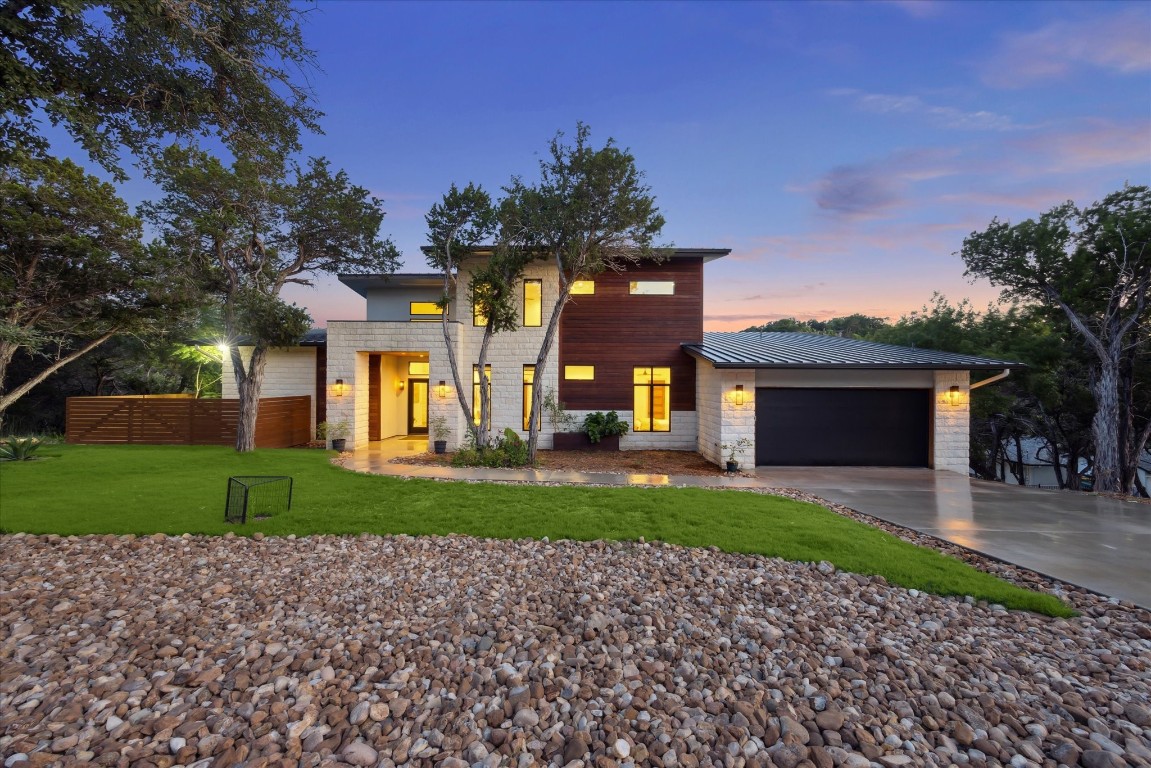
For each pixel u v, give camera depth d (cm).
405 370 1845
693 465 1224
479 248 1357
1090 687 285
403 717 252
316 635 342
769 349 1349
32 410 1923
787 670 301
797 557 511
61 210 898
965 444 1193
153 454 1162
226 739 229
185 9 605
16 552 501
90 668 293
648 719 248
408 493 807
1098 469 1455
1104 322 1462
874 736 239
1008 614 391
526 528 608
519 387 1447
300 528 598
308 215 1255
